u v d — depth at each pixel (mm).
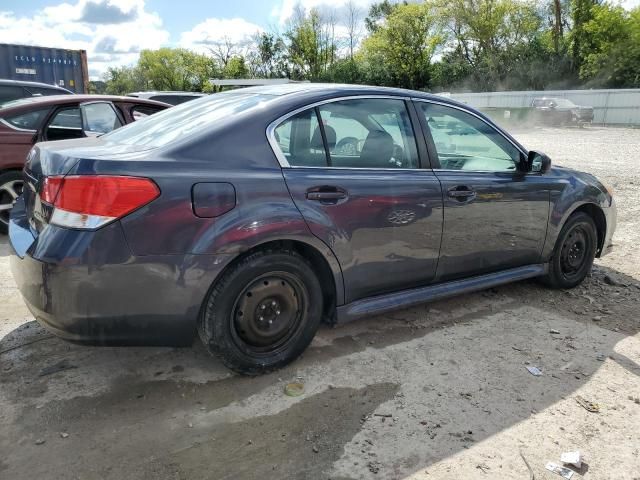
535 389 3008
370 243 3230
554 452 2488
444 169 3627
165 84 79625
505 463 2404
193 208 2609
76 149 2789
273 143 2945
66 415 2660
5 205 5629
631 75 38906
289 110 3055
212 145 2775
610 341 3637
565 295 4473
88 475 2270
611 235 4812
